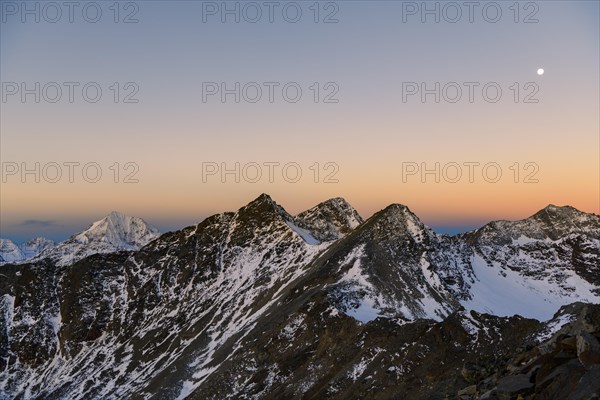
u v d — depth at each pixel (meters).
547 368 28.72
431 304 187.00
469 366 38.94
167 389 180.88
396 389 97.69
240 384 148.62
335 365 126.56
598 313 29.56
